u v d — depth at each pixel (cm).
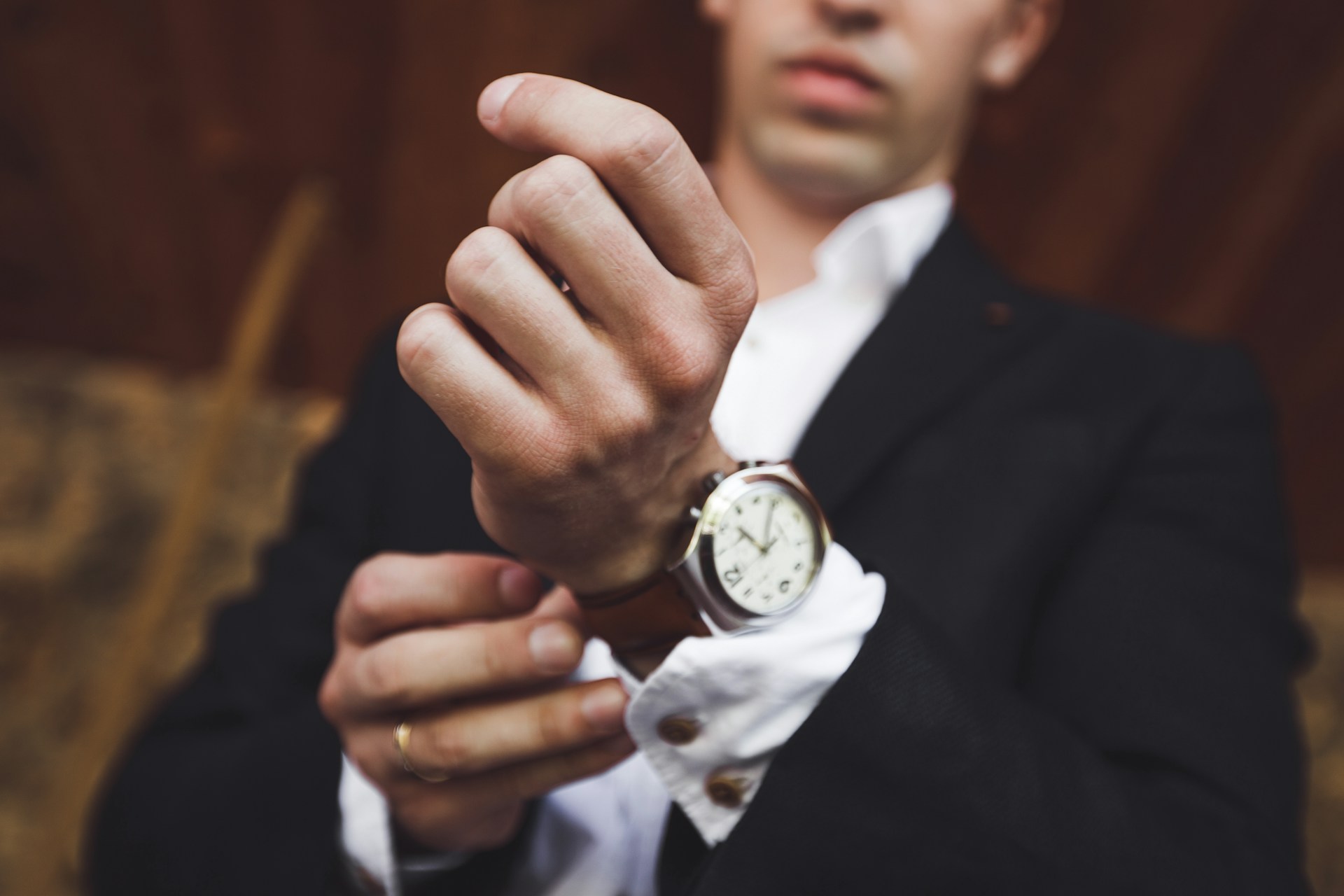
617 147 38
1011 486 58
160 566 153
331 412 179
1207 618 55
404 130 137
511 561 48
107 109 136
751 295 40
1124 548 58
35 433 174
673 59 125
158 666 167
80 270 160
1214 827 49
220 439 150
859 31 66
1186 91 119
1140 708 53
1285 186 124
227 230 153
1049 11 77
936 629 47
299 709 61
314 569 66
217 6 125
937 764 45
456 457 65
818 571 45
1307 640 62
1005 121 127
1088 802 46
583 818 55
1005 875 45
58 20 126
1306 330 137
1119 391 63
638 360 39
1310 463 151
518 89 39
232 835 56
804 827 44
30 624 168
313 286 158
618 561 43
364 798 54
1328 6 108
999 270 70
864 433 59
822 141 67
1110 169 129
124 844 60
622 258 39
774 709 45
